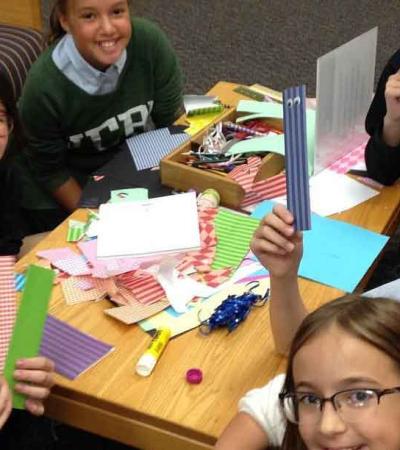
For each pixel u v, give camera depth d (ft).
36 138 6.88
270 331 4.24
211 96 6.90
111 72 6.75
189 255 4.83
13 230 5.91
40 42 9.31
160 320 4.34
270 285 4.13
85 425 4.01
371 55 5.74
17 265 4.80
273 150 5.61
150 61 7.02
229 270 4.72
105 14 6.33
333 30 12.63
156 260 4.76
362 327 3.10
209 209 5.22
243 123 6.27
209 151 5.73
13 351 3.81
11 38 9.11
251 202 5.43
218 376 3.96
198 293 4.53
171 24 12.92
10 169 5.96
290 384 3.25
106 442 6.04
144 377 3.97
